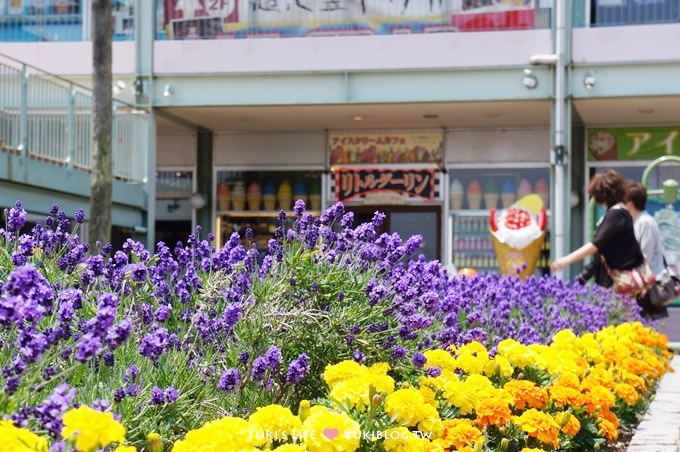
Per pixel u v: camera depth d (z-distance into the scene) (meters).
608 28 12.12
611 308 8.43
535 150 14.59
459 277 6.60
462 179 14.80
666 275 7.26
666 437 4.78
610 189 7.25
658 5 12.27
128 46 13.17
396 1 12.64
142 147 13.02
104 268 3.72
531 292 6.94
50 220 4.47
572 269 14.24
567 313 7.06
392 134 14.95
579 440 4.21
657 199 14.21
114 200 12.14
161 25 13.06
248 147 15.32
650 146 14.20
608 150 14.31
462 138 14.79
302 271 3.96
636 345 6.19
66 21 13.42
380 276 4.27
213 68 12.85
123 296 3.64
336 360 3.85
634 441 4.69
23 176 10.28
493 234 12.56
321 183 15.14
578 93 12.18
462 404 3.49
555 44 12.20
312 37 12.71
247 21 12.92
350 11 12.72
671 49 11.98
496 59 12.38
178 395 2.71
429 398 3.36
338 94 12.66
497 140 14.70
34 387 2.34
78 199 11.79
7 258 3.79
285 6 12.83
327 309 3.95
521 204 13.41
